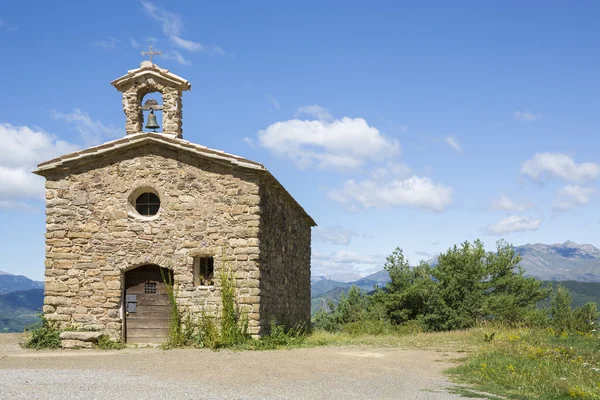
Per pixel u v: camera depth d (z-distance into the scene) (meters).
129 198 17.09
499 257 28.12
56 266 16.89
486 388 9.78
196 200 16.83
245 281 16.30
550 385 9.75
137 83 18.59
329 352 14.64
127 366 11.66
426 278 26.58
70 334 15.73
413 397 8.71
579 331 17.28
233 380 9.86
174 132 18.44
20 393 8.11
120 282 16.80
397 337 19.67
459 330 22.17
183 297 16.47
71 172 17.25
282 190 19.16
